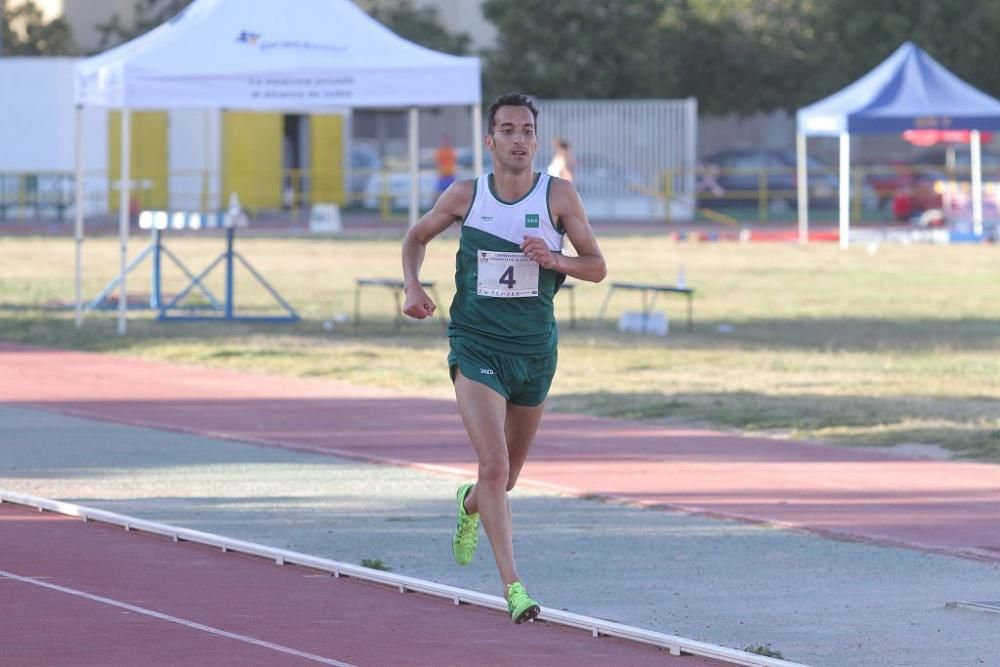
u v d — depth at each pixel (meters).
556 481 31.52
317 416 40.25
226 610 21.00
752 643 19.83
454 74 55.91
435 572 23.75
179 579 22.78
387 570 23.56
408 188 155.62
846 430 37.91
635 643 19.64
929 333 60.28
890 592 22.62
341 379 47.84
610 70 156.50
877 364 50.88
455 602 21.73
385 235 120.31
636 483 31.36
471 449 35.22
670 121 141.88
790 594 22.50
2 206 139.50
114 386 45.84
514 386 19.72
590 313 68.00
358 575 22.95
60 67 139.12
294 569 23.69
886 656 19.23
